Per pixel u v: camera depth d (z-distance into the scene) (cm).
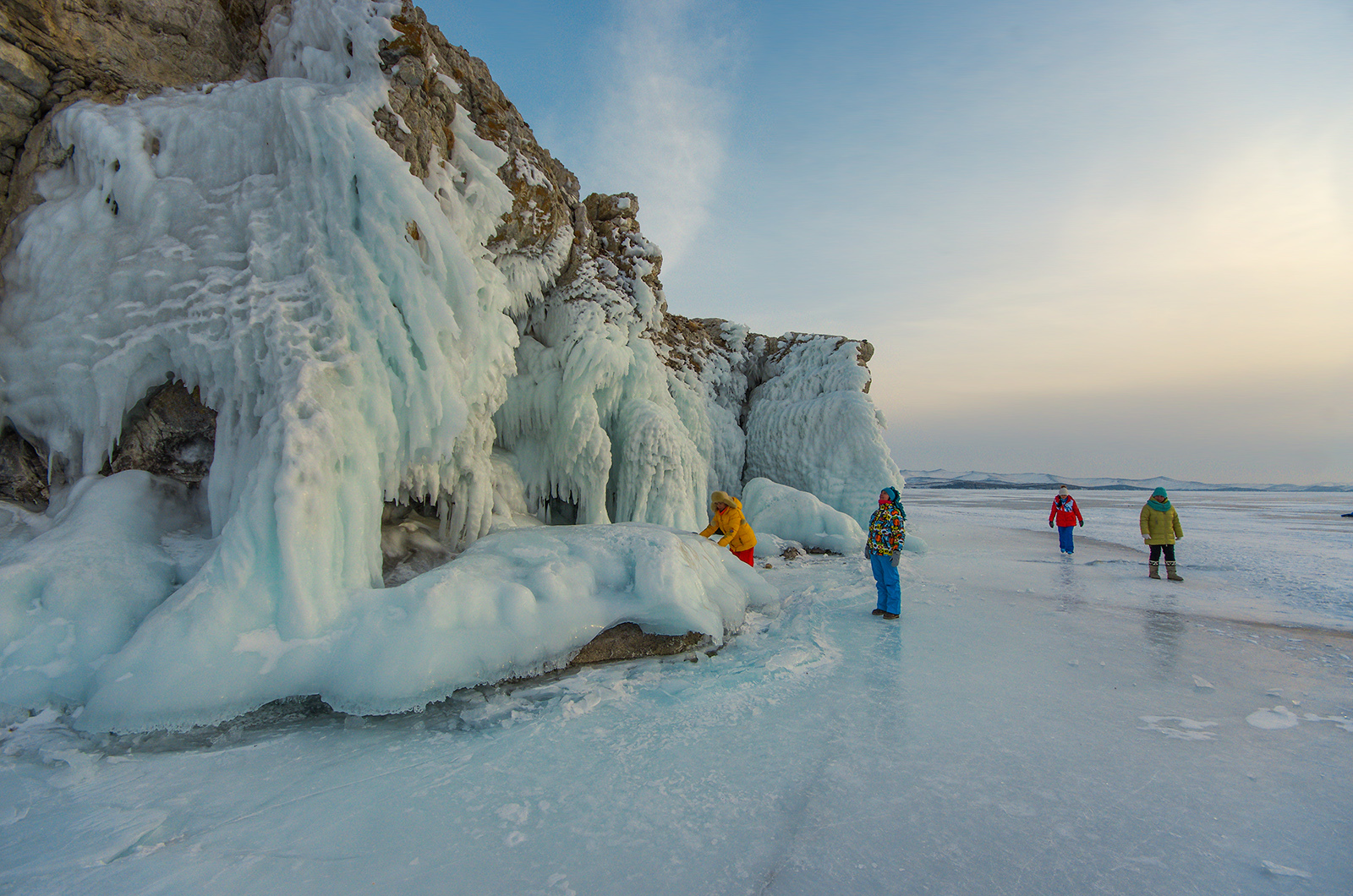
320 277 433
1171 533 845
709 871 208
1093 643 512
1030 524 1997
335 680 347
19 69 454
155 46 524
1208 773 284
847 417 1228
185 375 439
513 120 763
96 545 389
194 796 260
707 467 1115
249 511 370
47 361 441
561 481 790
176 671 324
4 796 257
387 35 511
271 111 475
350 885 201
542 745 313
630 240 1049
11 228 468
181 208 460
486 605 396
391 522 542
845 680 414
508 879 204
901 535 600
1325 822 243
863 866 211
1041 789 268
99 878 204
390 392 445
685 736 324
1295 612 645
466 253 530
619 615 446
